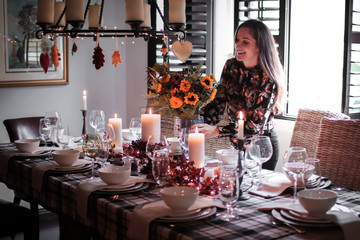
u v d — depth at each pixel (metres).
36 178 2.39
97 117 3.11
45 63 2.39
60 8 2.77
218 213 1.73
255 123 2.70
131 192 1.99
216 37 4.24
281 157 3.72
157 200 1.89
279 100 2.79
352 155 2.43
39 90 4.34
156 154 1.96
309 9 3.75
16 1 4.11
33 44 4.23
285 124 3.67
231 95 2.94
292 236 1.52
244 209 1.79
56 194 2.24
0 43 4.06
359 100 3.32
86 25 4.55
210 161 2.61
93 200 1.94
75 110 4.57
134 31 2.34
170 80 2.37
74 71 4.53
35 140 2.93
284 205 1.75
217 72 4.29
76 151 2.53
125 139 3.14
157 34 2.55
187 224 1.62
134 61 4.75
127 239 1.74
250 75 2.82
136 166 2.44
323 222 1.60
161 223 1.63
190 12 4.04
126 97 4.89
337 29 3.69
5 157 2.75
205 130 2.52
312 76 3.83
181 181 2.04
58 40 4.37
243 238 1.50
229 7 4.25
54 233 3.70
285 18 3.58
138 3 2.36
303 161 1.95
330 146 2.52
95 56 2.29
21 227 2.70
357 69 3.28
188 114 2.37
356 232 1.57
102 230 1.90
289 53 3.72
